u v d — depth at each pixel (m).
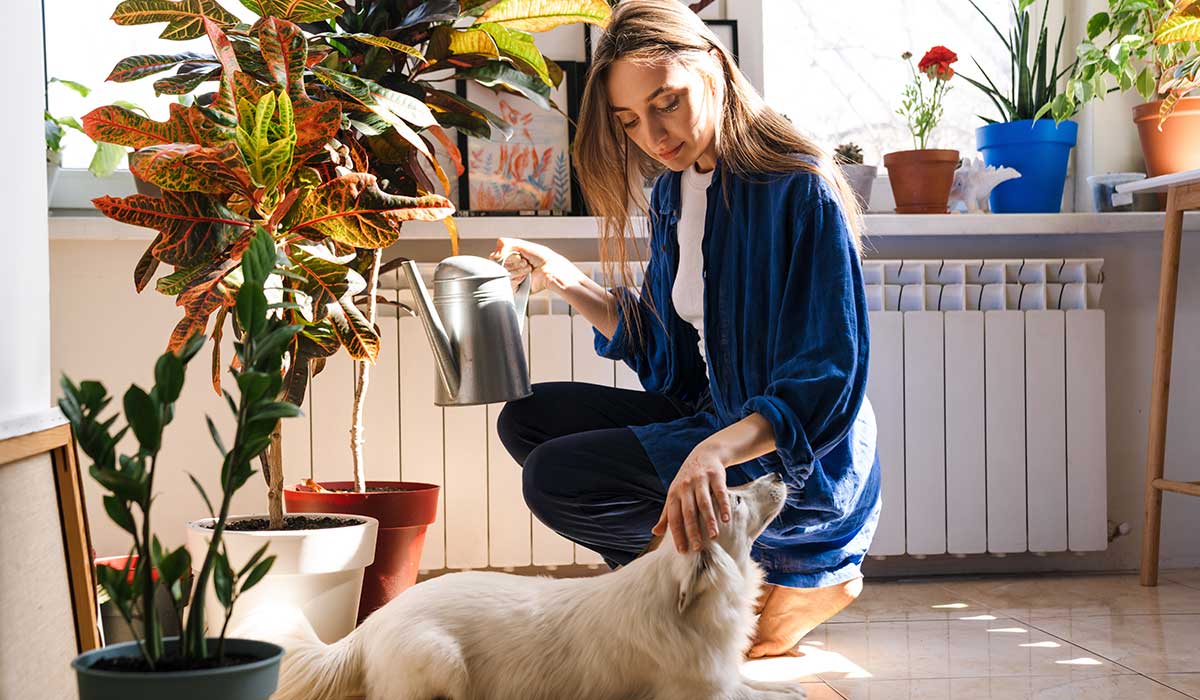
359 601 1.75
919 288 2.55
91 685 0.80
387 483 2.00
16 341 1.18
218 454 2.34
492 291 1.79
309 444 2.36
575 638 1.36
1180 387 2.74
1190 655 1.80
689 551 1.26
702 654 1.30
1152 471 2.45
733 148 1.64
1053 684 1.61
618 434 1.73
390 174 1.96
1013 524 2.56
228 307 1.55
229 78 1.51
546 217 2.44
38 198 1.27
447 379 1.77
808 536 1.73
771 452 1.45
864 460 1.68
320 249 1.58
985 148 2.77
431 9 1.81
